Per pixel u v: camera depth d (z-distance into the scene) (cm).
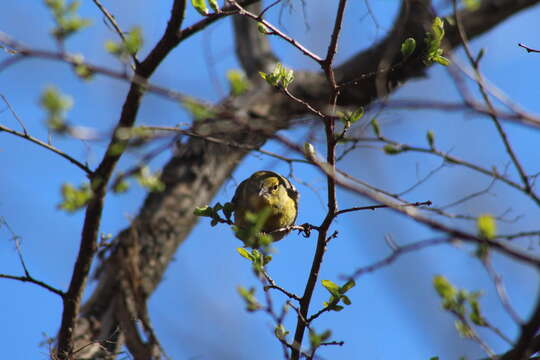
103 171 940
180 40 927
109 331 1235
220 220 891
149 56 927
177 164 1470
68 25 807
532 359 782
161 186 936
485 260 621
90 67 718
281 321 840
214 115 793
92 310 1255
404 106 730
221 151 1459
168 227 1394
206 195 1464
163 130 876
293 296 862
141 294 1306
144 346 1214
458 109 699
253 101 1493
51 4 801
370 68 1570
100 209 960
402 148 977
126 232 1349
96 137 805
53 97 775
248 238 806
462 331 751
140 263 1337
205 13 849
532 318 616
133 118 919
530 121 670
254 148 1054
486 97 715
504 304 618
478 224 632
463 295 766
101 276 1309
